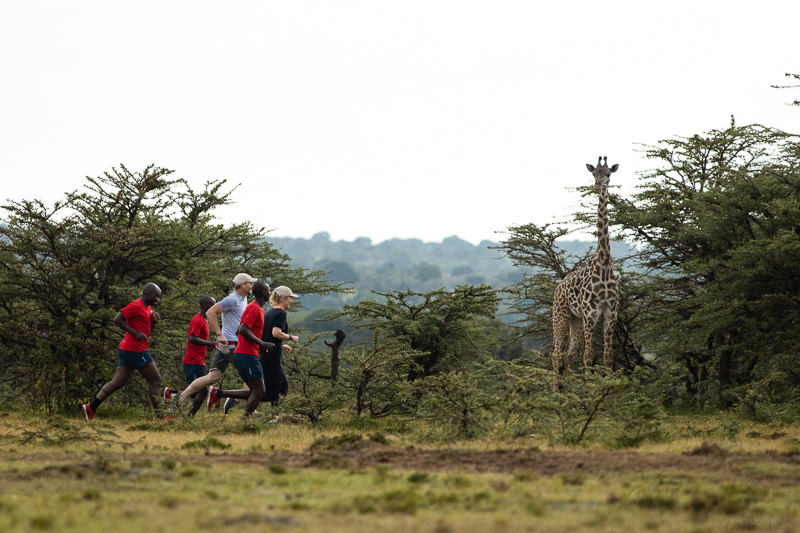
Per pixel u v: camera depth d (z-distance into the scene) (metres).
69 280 15.20
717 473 5.69
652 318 19.56
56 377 13.85
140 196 15.88
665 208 19.41
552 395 8.98
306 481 5.34
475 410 8.76
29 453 7.00
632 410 8.62
